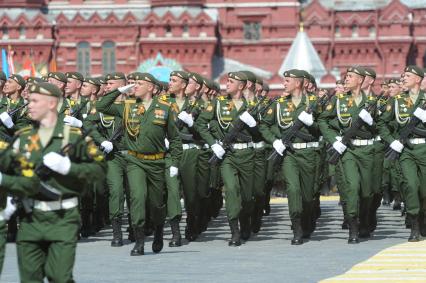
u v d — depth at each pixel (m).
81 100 48.22
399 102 43.03
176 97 47.62
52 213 24.86
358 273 33.94
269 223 55.41
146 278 32.97
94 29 199.88
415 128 42.78
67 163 24.45
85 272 34.62
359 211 45.59
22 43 197.75
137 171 38.69
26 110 45.34
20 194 24.67
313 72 183.12
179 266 36.19
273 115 44.44
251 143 44.22
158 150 38.59
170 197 43.38
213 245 44.50
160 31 198.38
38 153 25.00
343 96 44.09
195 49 198.25
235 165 44.09
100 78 50.59
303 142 44.06
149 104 38.72
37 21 197.88
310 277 33.03
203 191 47.56
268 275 33.56
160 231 40.56
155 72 145.38
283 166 44.19
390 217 57.88
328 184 77.94
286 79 44.31
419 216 45.44
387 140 43.38
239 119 43.66
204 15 197.88
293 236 47.59
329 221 55.97
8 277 33.78
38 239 24.84
